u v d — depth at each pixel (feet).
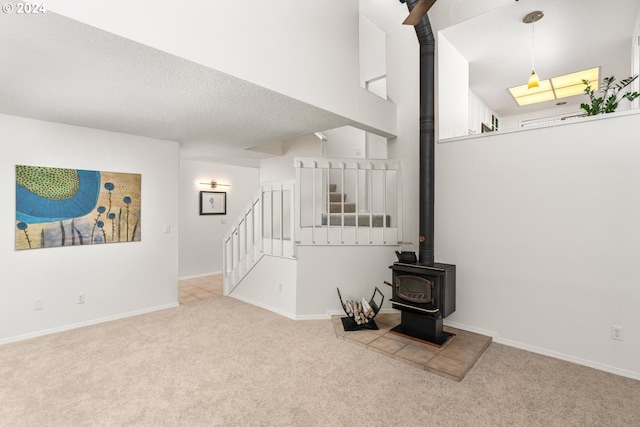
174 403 7.02
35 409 6.77
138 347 9.92
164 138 13.75
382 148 16.34
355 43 11.11
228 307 14.20
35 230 10.72
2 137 10.14
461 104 14.26
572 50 13.82
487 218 10.78
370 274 12.87
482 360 9.13
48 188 10.99
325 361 9.02
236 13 7.49
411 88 13.17
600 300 8.70
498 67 15.47
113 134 12.53
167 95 8.59
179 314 13.19
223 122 11.24
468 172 11.23
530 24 12.00
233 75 7.41
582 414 6.68
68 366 8.66
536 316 9.76
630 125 8.29
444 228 11.84
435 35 12.50
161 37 6.22
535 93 18.70
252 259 14.69
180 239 20.17
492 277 10.66
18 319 10.40
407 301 10.48
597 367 8.67
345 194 18.37
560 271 9.34
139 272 13.25
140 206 13.25
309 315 12.60
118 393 7.39
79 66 6.85
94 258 12.04
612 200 8.54
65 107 9.53
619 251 8.43
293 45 8.85
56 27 5.36
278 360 9.07
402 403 7.04
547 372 8.45
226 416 6.58
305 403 7.04
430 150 10.68
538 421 6.45
